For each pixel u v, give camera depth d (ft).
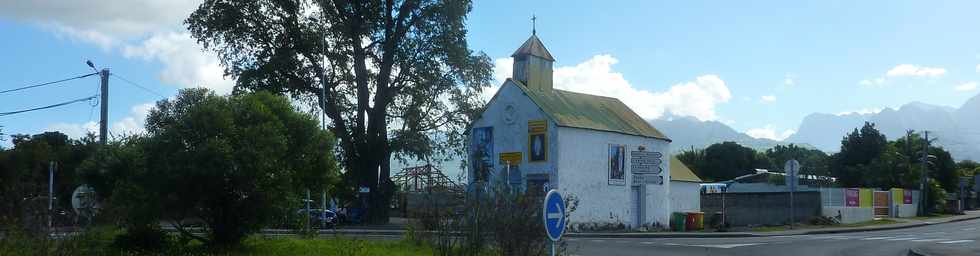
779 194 156.46
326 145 58.39
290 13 141.38
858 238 105.09
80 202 52.75
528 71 126.41
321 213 132.36
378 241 69.36
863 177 254.68
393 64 147.02
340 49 141.38
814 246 86.74
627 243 88.28
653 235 106.93
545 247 42.78
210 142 51.78
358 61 145.07
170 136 52.95
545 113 116.67
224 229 55.62
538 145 116.88
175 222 55.93
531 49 127.44
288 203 55.21
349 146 143.13
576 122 119.24
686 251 76.54
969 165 371.15
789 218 154.51
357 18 144.77
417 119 146.92
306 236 64.18
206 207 54.60
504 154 121.08
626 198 127.85
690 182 153.38
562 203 34.65
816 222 148.56
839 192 172.24
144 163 53.06
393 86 147.84
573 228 114.93
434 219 47.47
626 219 127.34
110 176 54.90
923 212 216.74
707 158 335.26
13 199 43.45
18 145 124.16
